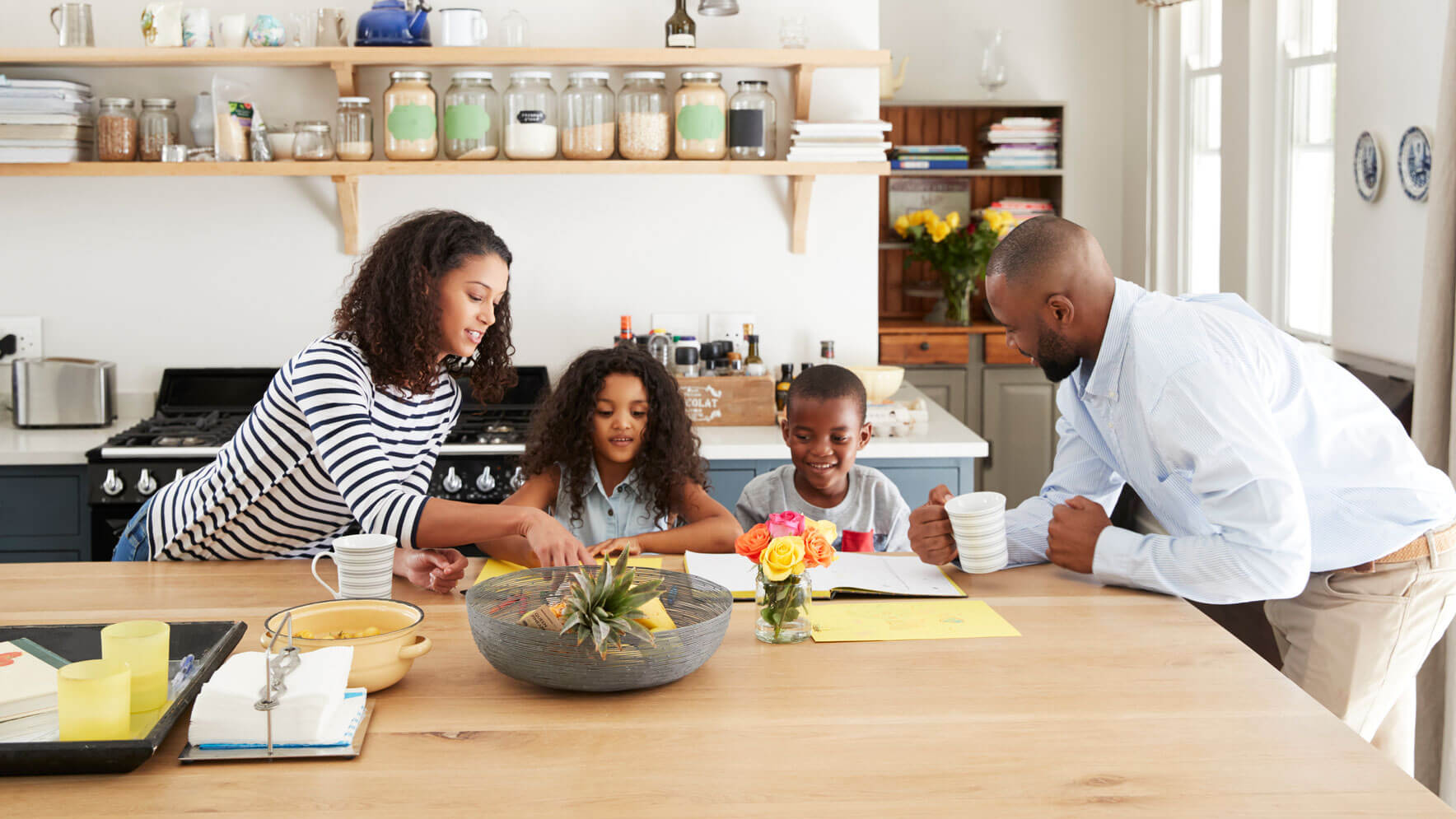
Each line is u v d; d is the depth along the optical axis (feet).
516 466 9.63
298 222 10.88
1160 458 5.36
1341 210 10.50
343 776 3.46
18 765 3.40
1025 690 4.11
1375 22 9.78
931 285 16.67
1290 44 12.31
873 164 10.26
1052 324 5.29
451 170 10.03
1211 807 3.26
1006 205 16.38
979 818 3.18
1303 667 6.03
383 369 5.62
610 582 4.04
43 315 10.89
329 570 5.72
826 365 7.42
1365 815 3.22
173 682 4.04
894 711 3.93
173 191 10.80
